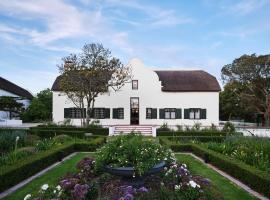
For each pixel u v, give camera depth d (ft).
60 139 68.18
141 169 24.82
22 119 158.61
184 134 96.58
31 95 211.00
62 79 109.70
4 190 31.42
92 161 31.65
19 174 34.81
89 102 111.04
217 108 123.34
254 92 149.18
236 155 44.52
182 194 23.48
